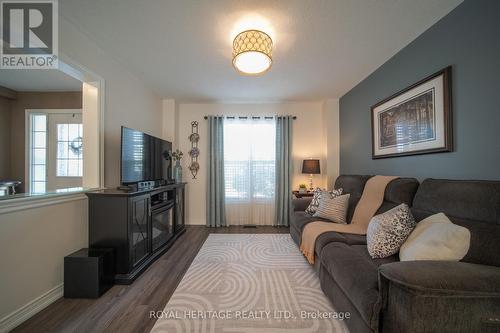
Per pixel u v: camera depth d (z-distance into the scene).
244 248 2.92
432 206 1.57
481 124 1.52
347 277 1.34
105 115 2.37
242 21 1.86
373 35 2.06
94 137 2.28
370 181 2.52
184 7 1.70
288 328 1.45
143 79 3.12
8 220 1.47
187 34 2.05
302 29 1.96
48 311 1.62
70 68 2.00
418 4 1.66
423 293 0.93
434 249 1.19
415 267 1.02
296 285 1.99
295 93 3.71
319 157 4.23
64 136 3.74
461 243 1.14
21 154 3.69
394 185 2.10
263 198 4.22
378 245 1.55
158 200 2.91
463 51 1.64
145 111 3.34
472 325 0.94
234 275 2.18
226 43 2.20
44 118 3.75
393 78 2.46
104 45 2.23
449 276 0.95
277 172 4.15
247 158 4.23
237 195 4.22
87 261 1.79
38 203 1.65
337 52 2.37
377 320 1.09
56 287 1.79
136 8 1.71
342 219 2.57
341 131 3.90
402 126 2.30
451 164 1.75
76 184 3.74
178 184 3.39
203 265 2.41
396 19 1.83
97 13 1.77
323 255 1.77
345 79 3.13
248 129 4.25
